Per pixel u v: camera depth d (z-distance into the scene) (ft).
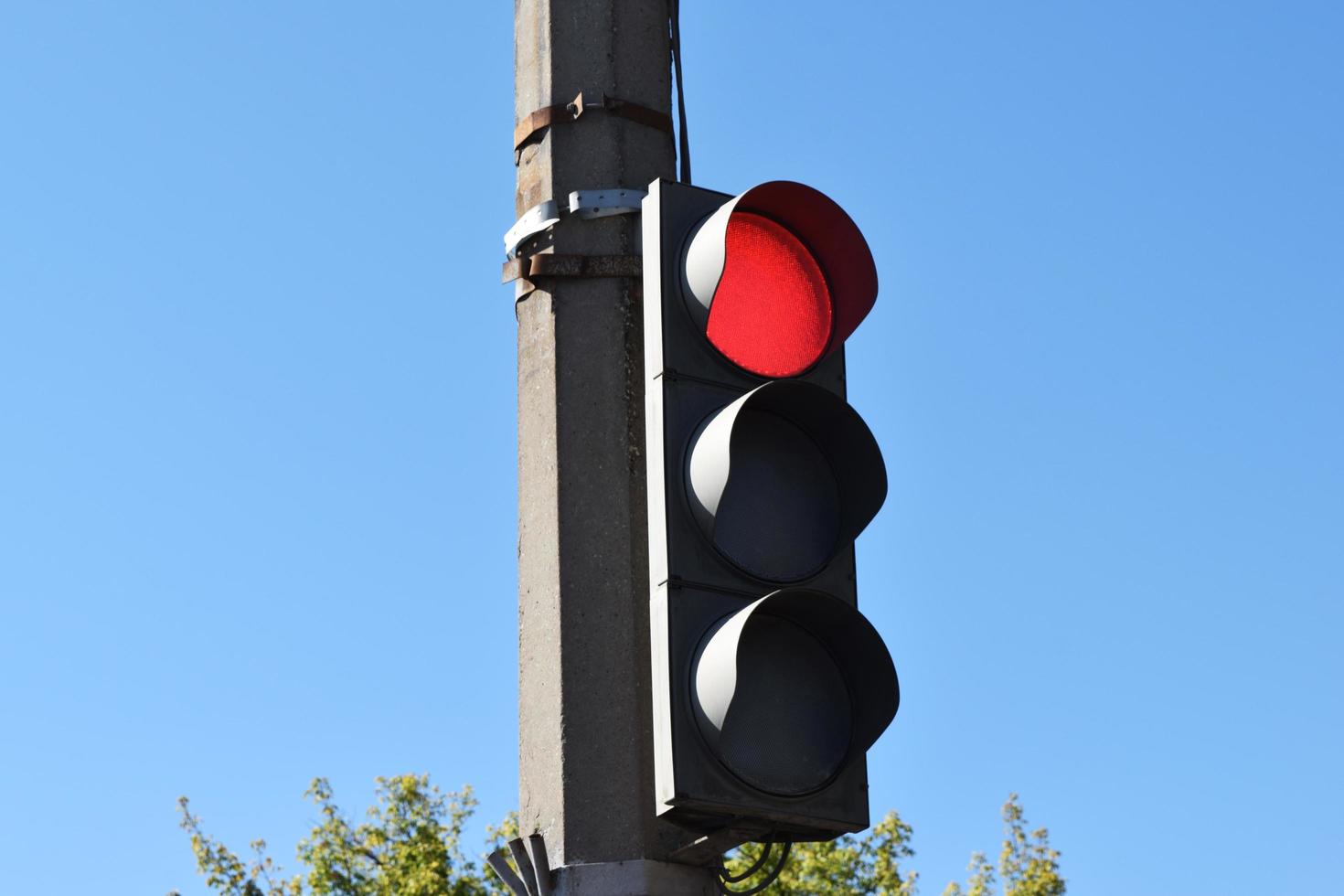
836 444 12.91
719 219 12.89
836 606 12.08
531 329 15.24
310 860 71.41
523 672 14.42
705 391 12.80
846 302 13.47
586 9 15.94
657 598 12.17
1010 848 68.54
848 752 12.15
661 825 13.52
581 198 15.03
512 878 13.78
